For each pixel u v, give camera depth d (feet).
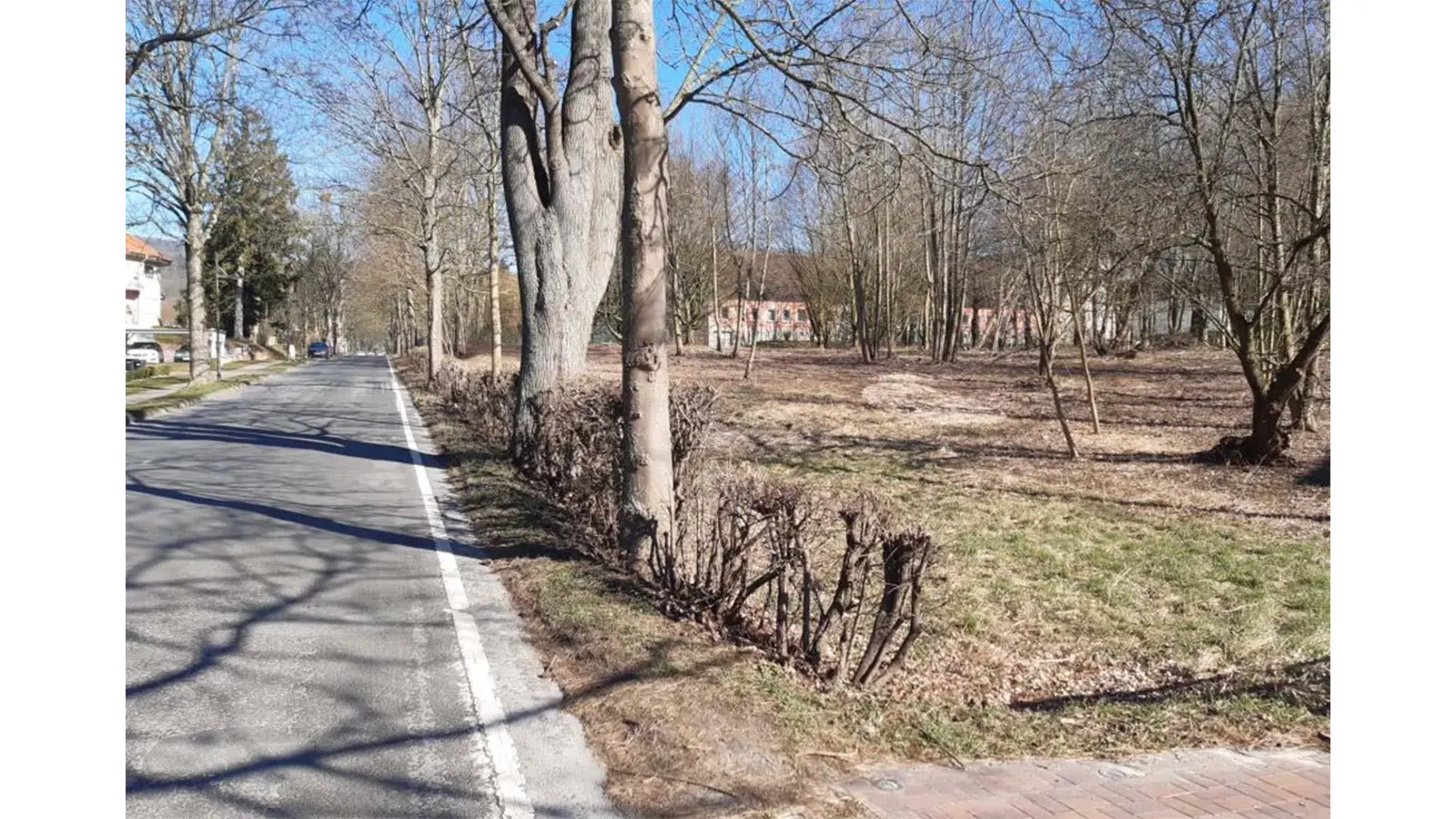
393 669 15.39
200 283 83.51
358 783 11.49
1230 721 14.55
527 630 17.49
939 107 27.20
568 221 35.40
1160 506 33.17
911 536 15.30
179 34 51.75
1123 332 101.19
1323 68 37.17
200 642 16.33
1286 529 29.50
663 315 20.52
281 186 154.40
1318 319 41.93
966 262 104.47
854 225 105.40
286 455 41.19
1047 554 26.37
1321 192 37.86
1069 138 35.45
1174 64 34.68
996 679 17.33
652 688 14.02
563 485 28.63
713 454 38.19
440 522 27.04
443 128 70.18
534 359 35.76
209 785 11.31
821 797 11.16
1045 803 11.22
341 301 221.46
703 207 128.88
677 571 18.62
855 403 63.77
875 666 15.35
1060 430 51.47
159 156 73.15
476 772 11.82
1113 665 18.25
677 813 10.81
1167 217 38.83
